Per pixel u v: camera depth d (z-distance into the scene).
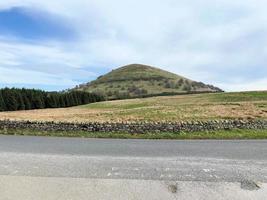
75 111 59.59
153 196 7.95
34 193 8.02
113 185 8.59
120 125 25.00
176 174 9.72
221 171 10.17
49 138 21.48
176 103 61.31
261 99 60.22
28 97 84.81
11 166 10.48
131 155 13.15
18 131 25.64
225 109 39.97
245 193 8.20
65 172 9.74
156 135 23.05
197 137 22.05
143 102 69.38
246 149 15.29
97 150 14.69
